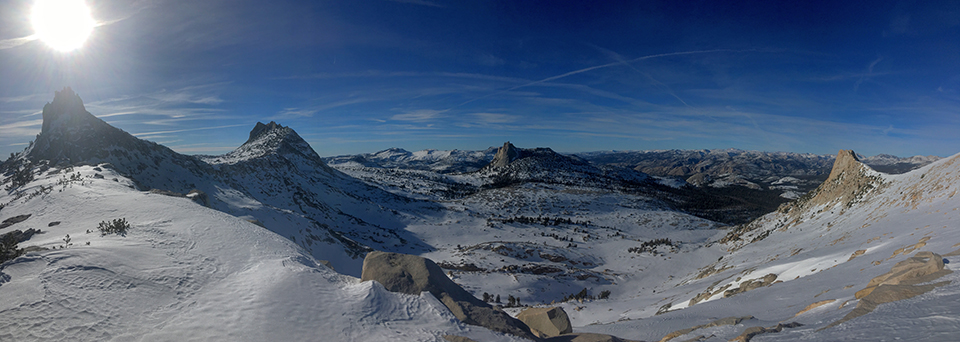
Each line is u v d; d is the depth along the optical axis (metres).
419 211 173.62
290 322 13.76
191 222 25.75
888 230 32.00
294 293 16.03
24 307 12.19
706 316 20.03
